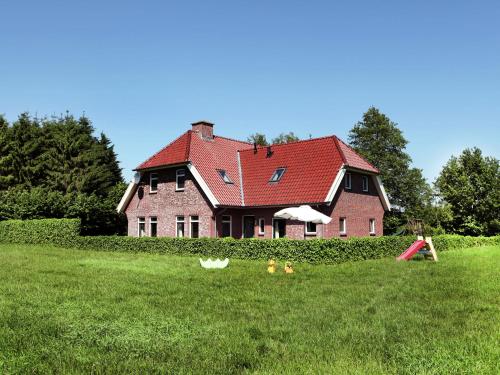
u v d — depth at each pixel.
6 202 37.03
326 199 27.19
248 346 7.36
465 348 7.01
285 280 15.30
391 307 10.46
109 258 22.47
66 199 37.84
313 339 7.74
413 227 42.97
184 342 7.59
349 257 21.86
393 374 5.93
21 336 7.70
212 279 15.34
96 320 9.06
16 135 53.47
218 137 35.22
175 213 31.53
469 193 43.03
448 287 13.63
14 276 15.34
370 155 53.34
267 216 29.91
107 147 59.59
